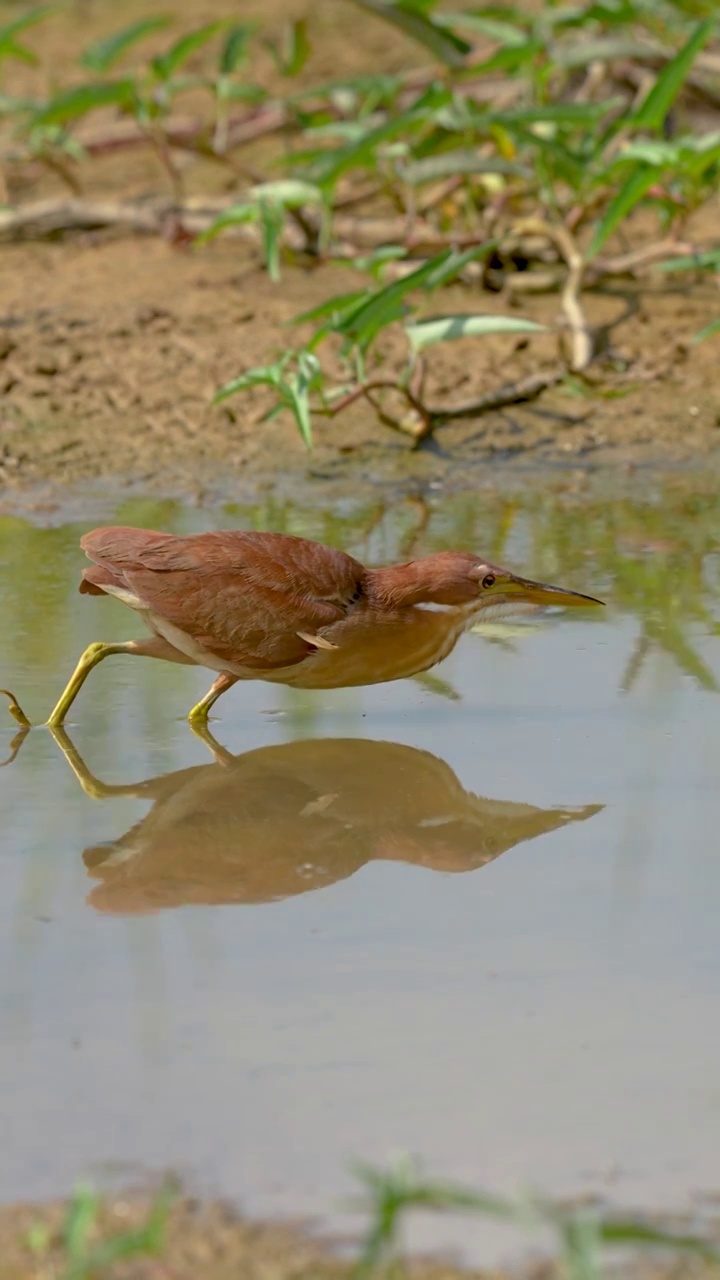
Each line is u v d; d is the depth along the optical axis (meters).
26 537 13.75
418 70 22.20
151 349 17.28
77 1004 7.11
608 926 7.77
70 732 10.30
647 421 16.34
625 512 14.41
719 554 13.30
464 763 9.78
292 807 9.23
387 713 10.65
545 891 8.17
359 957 7.50
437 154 19.25
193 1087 6.52
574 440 16.09
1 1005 7.09
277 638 10.18
